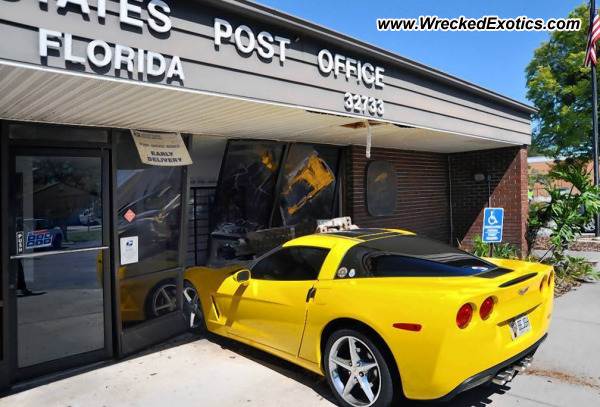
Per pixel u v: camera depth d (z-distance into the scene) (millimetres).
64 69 2875
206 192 8711
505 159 10398
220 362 4594
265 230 7449
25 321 4117
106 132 4738
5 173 3928
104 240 4664
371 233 4449
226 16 3816
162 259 5375
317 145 8258
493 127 8211
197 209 8531
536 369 4270
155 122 4781
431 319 3002
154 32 3344
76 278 4465
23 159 4105
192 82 3557
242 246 7156
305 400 3711
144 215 5129
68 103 3656
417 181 10422
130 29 3213
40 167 4219
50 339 4293
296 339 3953
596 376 4090
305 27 4367
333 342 3586
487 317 3141
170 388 4000
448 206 11500
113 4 3123
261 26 4113
